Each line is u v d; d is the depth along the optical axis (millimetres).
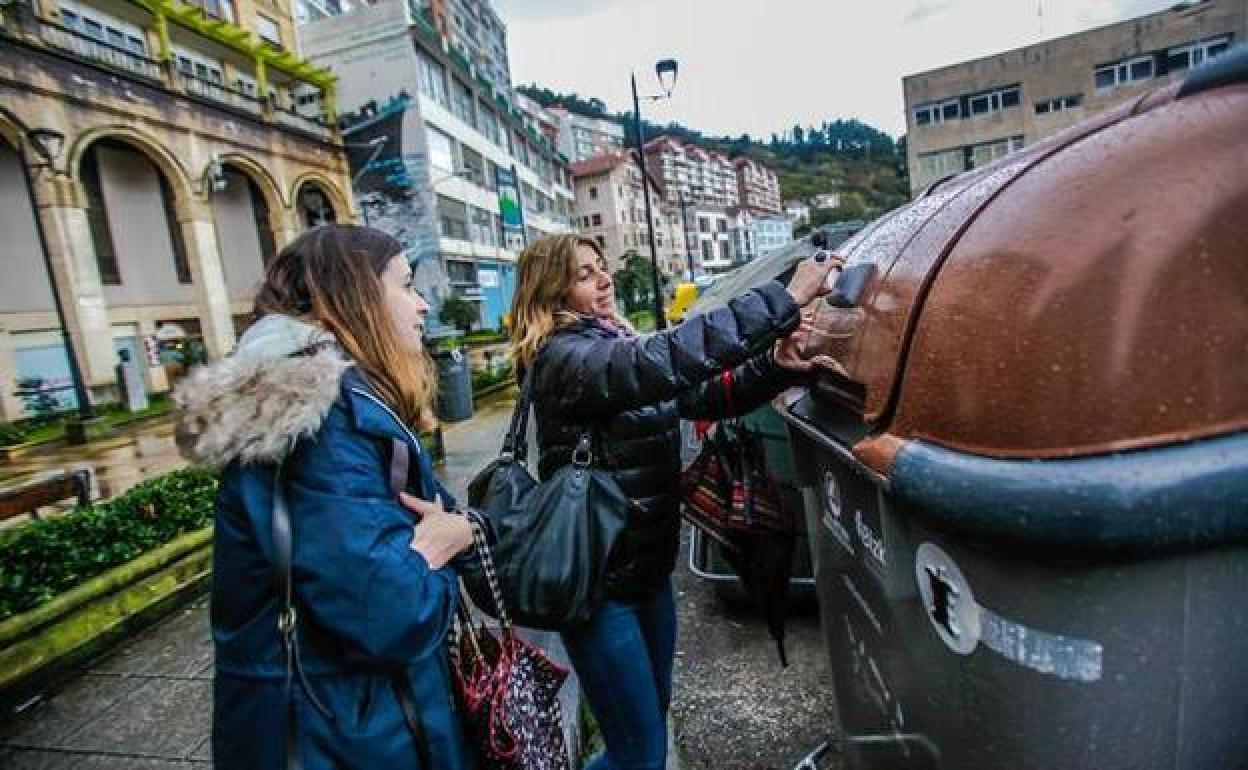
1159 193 788
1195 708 794
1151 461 712
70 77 17562
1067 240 818
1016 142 30094
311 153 27688
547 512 1591
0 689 3000
